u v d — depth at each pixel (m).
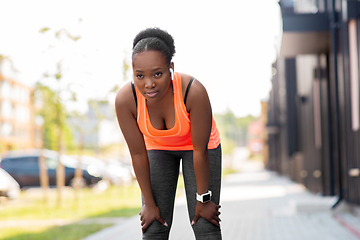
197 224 1.98
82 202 10.62
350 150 6.92
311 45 8.38
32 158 15.02
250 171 36.97
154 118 1.87
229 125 52.25
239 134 80.50
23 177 14.77
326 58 8.78
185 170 2.04
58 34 7.95
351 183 6.90
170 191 2.06
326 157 9.34
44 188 9.52
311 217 6.80
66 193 13.75
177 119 1.84
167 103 1.84
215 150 2.01
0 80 40.75
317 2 9.95
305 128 12.81
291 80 14.78
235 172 34.78
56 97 8.47
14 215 8.10
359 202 6.64
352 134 6.83
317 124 10.35
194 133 1.86
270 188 14.82
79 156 10.38
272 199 10.48
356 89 6.59
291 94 14.73
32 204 10.10
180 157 2.09
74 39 7.98
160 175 2.04
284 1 11.61
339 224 6.01
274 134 27.89
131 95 1.86
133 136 1.93
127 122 1.91
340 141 7.43
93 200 11.27
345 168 7.06
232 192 13.59
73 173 15.11
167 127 1.88
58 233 5.89
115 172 16.55
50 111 8.77
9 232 5.99
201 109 1.82
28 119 47.62
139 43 1.69
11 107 43.38
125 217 7.70
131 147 1.96
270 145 34.66
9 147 42.84
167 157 2.06
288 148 14.61
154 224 2.01
